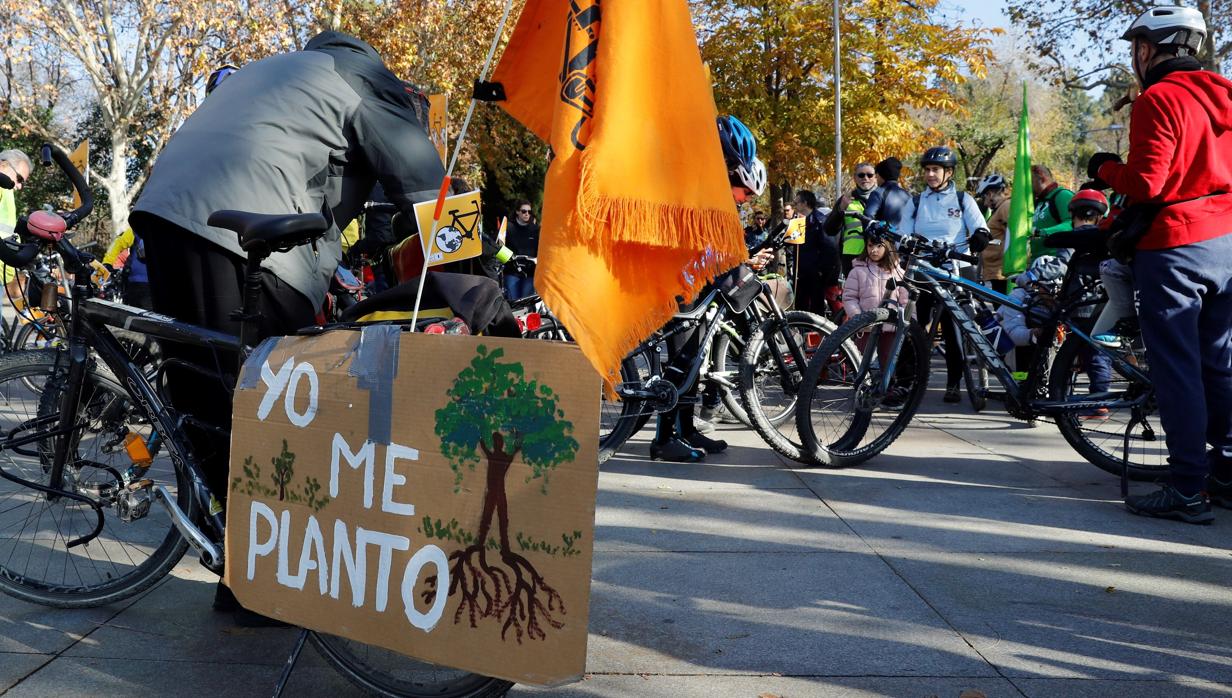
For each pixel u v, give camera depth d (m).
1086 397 4.95
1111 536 4.04
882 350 5.25
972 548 3.88
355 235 5.64
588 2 2.24
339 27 21.03
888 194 8.05
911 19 21.00
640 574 3.57
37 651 2.88
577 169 2.22
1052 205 7.93
